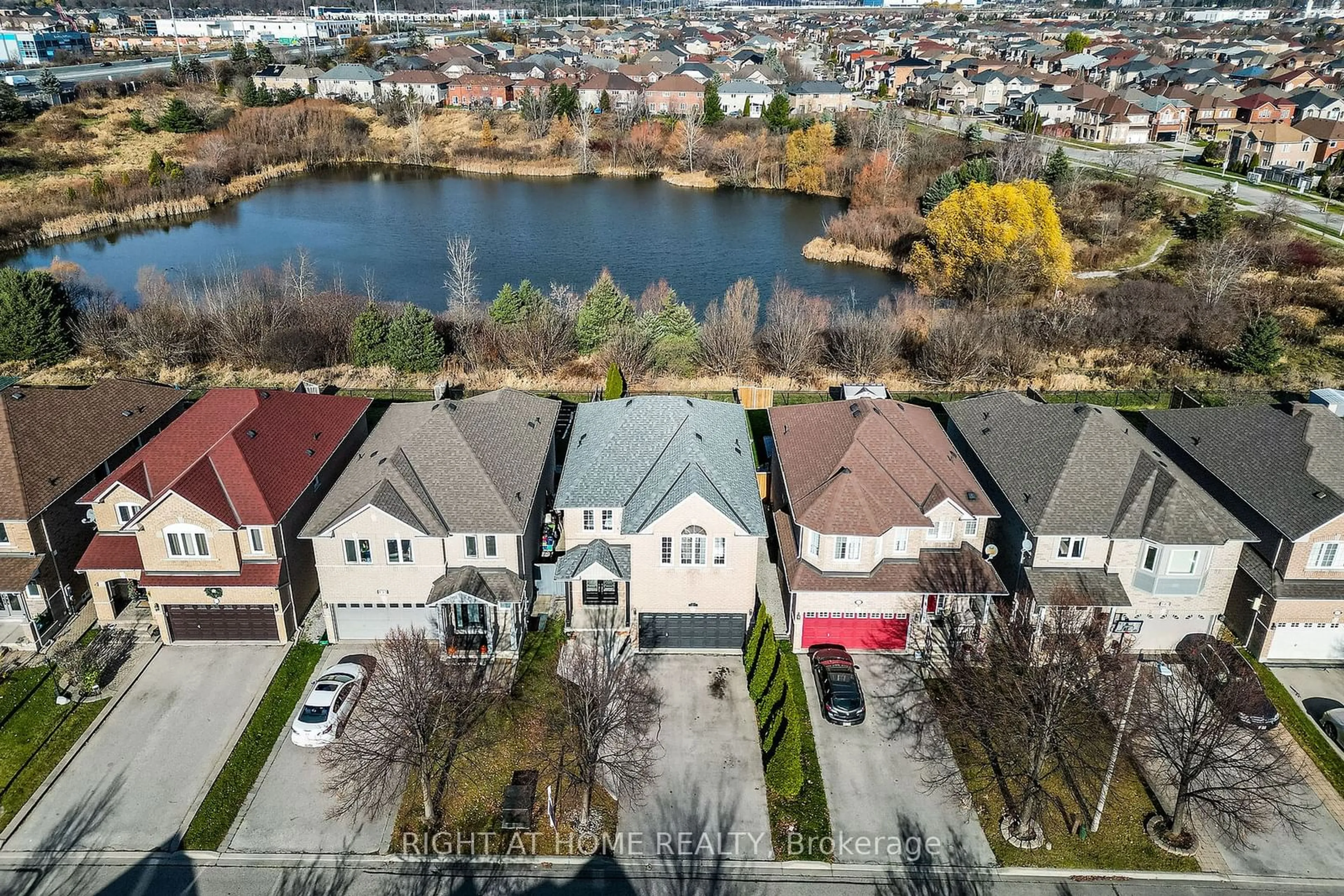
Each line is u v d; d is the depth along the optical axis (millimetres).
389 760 32406
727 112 190125
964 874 32500
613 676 35781
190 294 83875
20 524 41750
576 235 122875
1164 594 41219
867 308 94312
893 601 42375
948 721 39094
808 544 42344
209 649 42969
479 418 46719
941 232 94875
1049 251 90062
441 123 181500
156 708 39281
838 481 42188
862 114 166000
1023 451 45562
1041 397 56781
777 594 46719
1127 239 106312
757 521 41781
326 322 76125
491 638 41906
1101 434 43844
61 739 37562
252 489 41688
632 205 140625
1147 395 68938
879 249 114250
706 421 48188
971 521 43125
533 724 38656
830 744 38062
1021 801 34594
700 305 95562
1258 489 42938
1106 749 37469
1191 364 74188
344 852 33000
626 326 74750
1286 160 134750
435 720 34094
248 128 161500
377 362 73938
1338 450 42875
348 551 41375
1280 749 34531
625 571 42125
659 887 32031
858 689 39688
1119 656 36938
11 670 41438
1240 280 89938
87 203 121500
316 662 42094
